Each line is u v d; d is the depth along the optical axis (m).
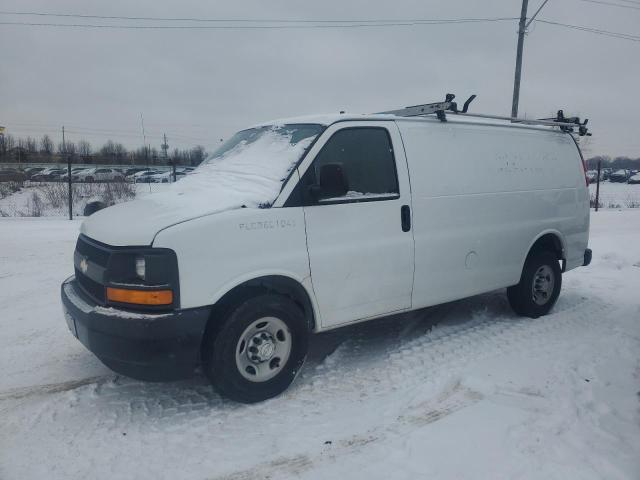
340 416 3.51
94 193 19.55
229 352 3.50
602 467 2.85
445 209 4.62
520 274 5.45
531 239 5.50
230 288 3.44
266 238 3.59
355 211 4.05
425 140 4.61
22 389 3.91
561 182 5.88
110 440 3.23
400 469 2.89
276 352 3.76
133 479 2.84
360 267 4.07
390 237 4.25
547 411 3.50
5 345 4.81
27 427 3.38
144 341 3.21
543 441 3.12
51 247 9.92
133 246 3.31
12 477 2.85
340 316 4.05
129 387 3.96
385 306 4.30
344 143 4.09
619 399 3.68
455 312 5.92
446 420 3.41
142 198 4.25
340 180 3.62
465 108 4.85
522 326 5.41
